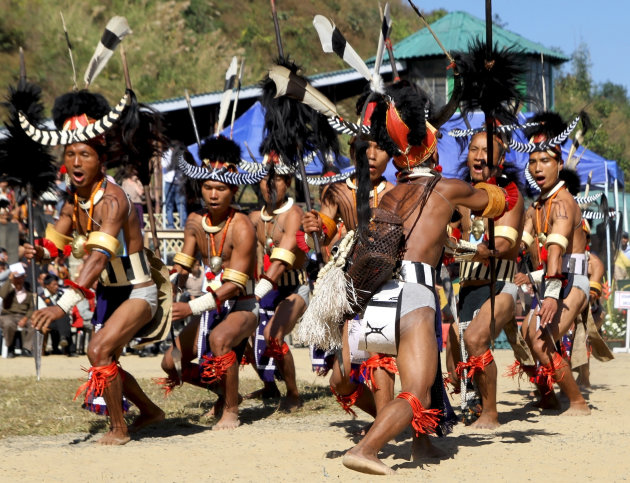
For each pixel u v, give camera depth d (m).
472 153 13.44
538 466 9.86
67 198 12.23
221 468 9.92
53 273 27.48
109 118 11.59
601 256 29.00
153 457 10.66
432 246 9.67
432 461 10.15
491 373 12.94
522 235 14.45
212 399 16.53
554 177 14.43
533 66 47.12
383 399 10.61
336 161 13.35
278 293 15.62
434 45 45.09
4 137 12.32
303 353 27.73
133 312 11.81
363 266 9.41
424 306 9.43
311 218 11.86
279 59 12.23
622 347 30.58
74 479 9.41
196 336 13.97
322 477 9.31
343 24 101.81
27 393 17.20
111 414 11.76
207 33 87.31
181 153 13.75
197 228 13.82
